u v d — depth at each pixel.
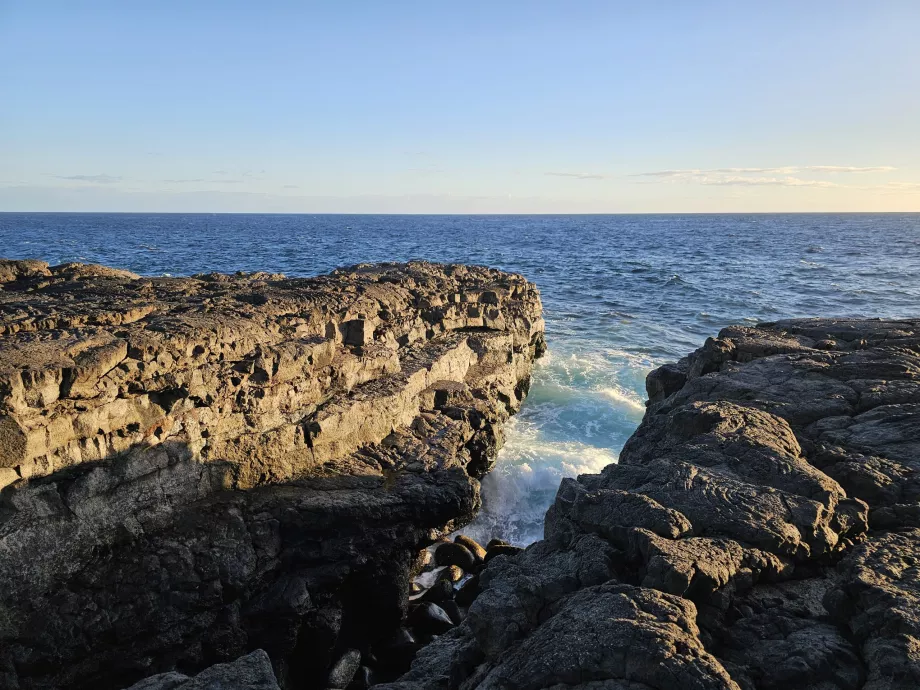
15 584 10.64
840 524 8.74
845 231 180.00
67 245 92.25
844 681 6.52
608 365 31.45
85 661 11.02
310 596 12.86
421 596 14.80
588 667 6.39
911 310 45.97
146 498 12.45
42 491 10.93
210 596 12.15
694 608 7.10
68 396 11.48
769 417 11.74
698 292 54.03
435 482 15.53
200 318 15.37
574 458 20.95
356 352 18.59
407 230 191.62
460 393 20.77
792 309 46.69
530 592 7.95
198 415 13.38
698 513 8.58
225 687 7.34
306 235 144.88
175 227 189.00
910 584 7.32
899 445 10.93
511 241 132.38
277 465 14.65
